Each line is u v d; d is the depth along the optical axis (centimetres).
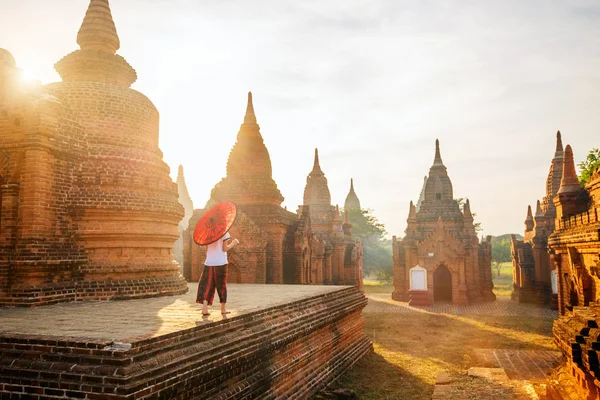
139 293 1527
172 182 1805
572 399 943
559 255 2234
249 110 3303
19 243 1326
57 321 984
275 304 1274
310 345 1398
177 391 760
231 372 930
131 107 1706
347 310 1780
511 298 4319
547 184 4028
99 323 950
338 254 4300
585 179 2928
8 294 1286
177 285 1695
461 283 3872
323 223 4406
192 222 2878
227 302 1355
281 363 1169
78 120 1555
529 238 4128
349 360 1705
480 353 1850
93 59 1725
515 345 2139
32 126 1359
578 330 967
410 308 3625
